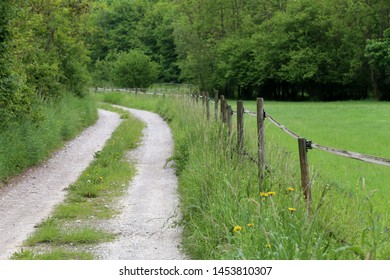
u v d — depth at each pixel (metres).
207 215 7.17
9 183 11.88
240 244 5.77
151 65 65.69
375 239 4.68
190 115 18.48
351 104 46.47
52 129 17.38
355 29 58.53
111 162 14.34
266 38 63.44
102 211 9.65
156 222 8.83
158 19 96.44
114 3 100.75
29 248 7.51
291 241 5.21
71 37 25.20
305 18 59.59
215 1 68.38
